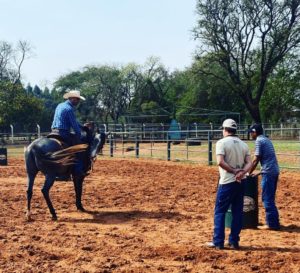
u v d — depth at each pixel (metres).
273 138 39.84
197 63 53.06
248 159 7.99
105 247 7.77
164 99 83.00
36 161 10.23
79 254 7.38
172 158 26.03
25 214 10.77
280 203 12.02
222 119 65.88
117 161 25.08
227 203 7.77
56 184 15.80
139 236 8.62
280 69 62.66
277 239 8.42
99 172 19.56
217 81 61.31
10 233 8.88
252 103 52.97
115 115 88.56
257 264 6.83
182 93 85.69
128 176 18.14
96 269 6.60
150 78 86.56
